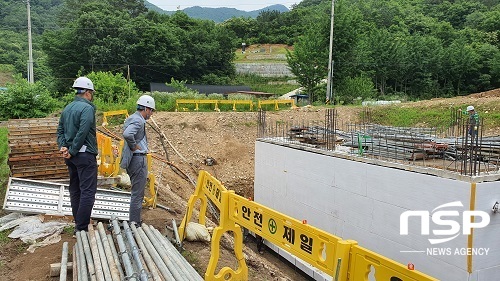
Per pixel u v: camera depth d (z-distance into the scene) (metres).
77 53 43.47
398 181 7.11
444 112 20.06
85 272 4.16
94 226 6.04
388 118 21.08
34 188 6.79
